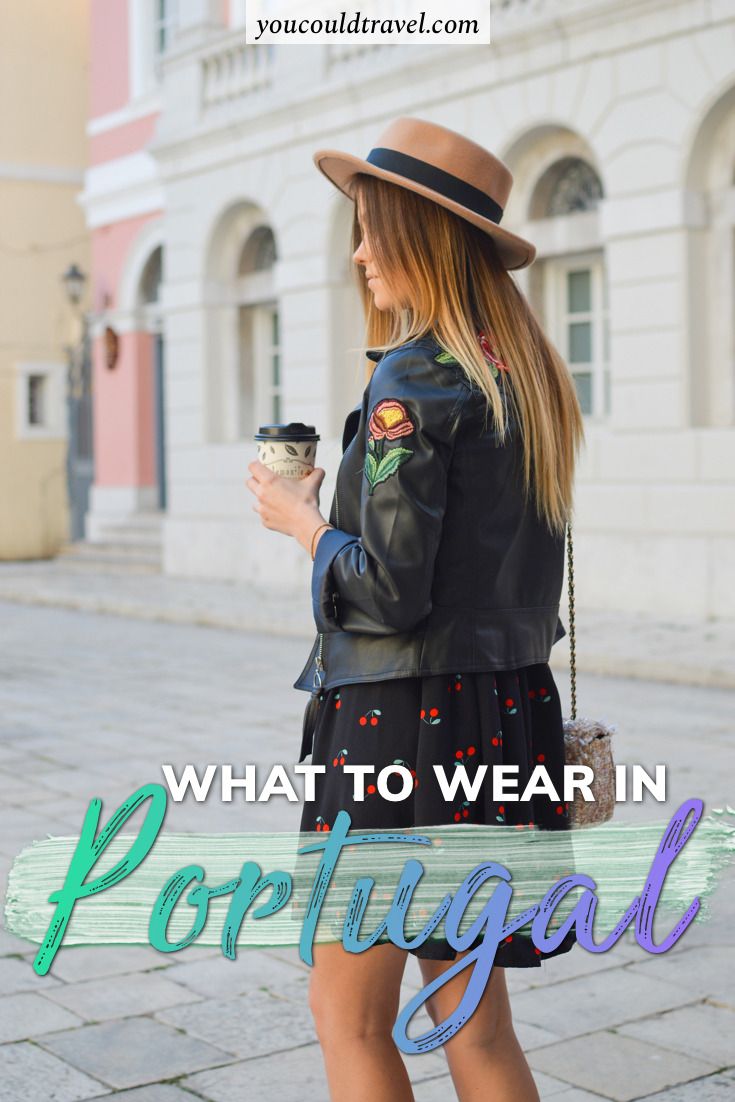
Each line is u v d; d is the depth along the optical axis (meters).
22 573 18.39
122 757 6.80
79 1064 3.19
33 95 21.69
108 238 19.52
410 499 1.92
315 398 14.66
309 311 14.68
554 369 2.23
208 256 16.22
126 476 19.39
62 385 22.12
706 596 10.88
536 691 2.20
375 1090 2.04
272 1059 3.23
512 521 2.06
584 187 12.36
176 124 16.42
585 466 11.73
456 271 2.10
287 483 2.12
